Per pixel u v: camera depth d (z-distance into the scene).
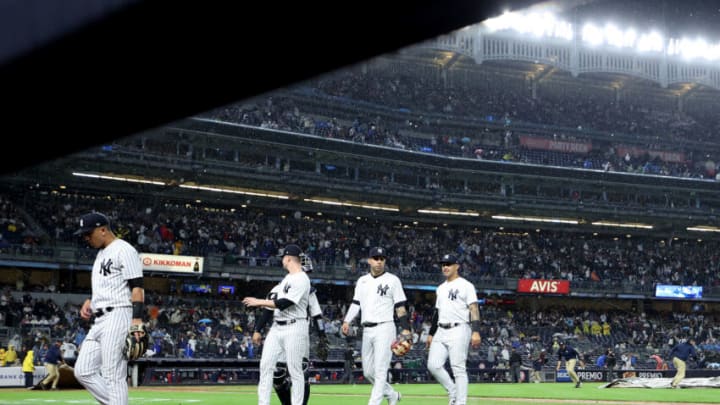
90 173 44.28
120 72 1.51
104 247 7.60
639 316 61.19
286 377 10.52
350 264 53.19
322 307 49.38
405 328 10.74
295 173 50.97
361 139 56.28
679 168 66.31
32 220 44.19
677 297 60.34
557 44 66.12
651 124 70.19
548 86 69.94
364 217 58.28
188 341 38.34
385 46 1.56
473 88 66.75
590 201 61.31
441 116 63.03
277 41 1.47
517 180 60.47
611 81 70.31
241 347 39.41
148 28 1.35
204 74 1.57
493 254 60.44
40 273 45.00
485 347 48.38
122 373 7.40
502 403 17.50
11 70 1.42
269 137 49.84
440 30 1.60
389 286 10.80
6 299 39.28
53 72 1.45
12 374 29.05
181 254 46.88
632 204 62.59
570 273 60.66
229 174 48.31
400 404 16.55
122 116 1.70
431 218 60.00
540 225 62.88
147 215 48.53
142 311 7.39
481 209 59.19
